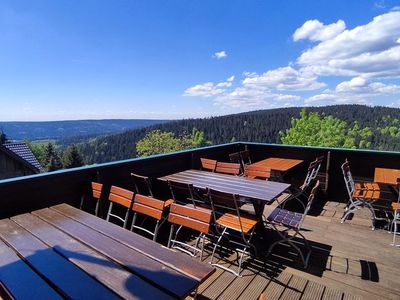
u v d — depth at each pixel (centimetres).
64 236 174
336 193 468
